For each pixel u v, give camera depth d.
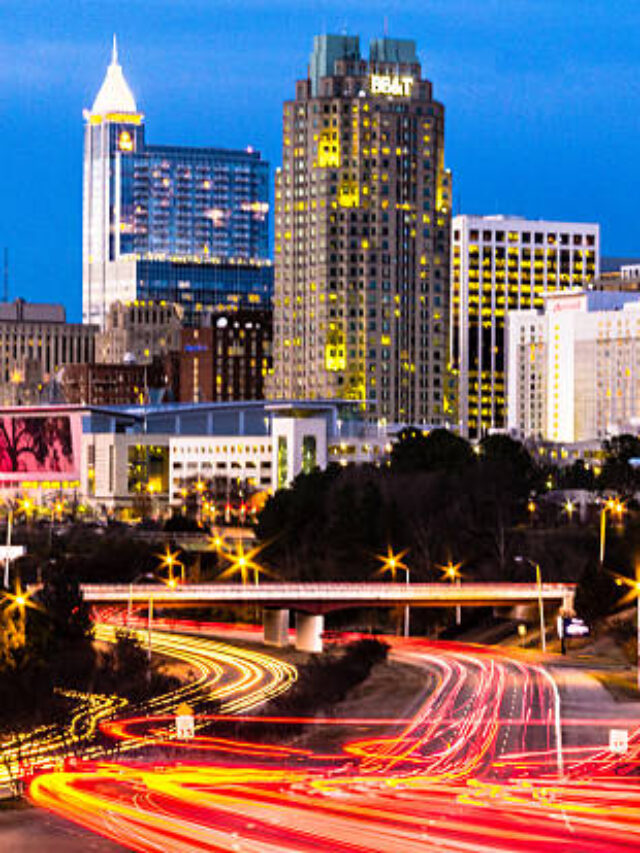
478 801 199.75
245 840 172.75
